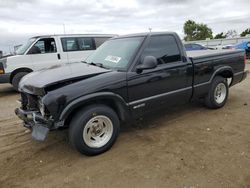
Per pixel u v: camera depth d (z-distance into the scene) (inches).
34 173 136.3
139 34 183.2
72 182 126.8
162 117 213.3
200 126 191.3
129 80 159.2
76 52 390.0
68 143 170.4
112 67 168.6
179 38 194.5
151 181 124.1
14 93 358.9
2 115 241.1
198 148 155.5
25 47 364.5
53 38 374.3
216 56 218.1
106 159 147.3
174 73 184.4
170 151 152.9
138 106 167.5
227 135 173.3
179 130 185.0
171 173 129.9
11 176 134.2
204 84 210.2
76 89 140.8
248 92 297.0
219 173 128.1
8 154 158.2
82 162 145.3
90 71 157.9
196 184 120.0
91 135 149.3
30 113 151.9
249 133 175.5
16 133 191.9
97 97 145.3
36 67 358.9
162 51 180.9
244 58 248.7
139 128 191.3
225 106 239.3
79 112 144.0
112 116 154.6
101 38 417.1
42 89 139.4
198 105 241.9
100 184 124.0
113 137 157.3
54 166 142.4
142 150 155.9
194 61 199.2
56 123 138.3
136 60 165.0
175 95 189.0
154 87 173.6
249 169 130.6
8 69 339.6
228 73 235.9
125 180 126.0
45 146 167.3
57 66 183.0
